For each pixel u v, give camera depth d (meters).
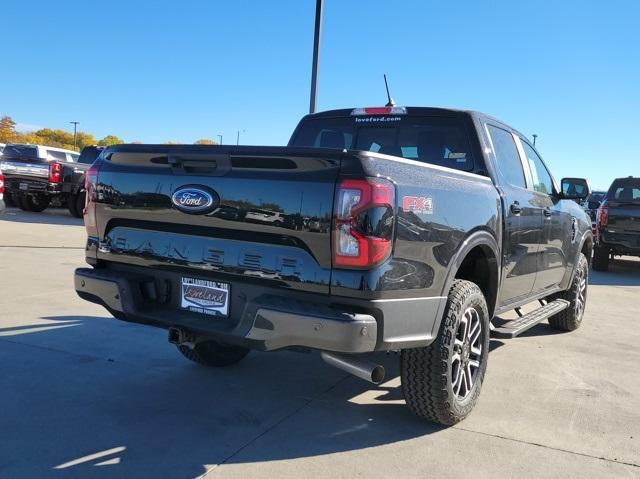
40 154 18.50
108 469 3.00
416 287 3.13
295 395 4.20
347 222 2.85
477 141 4.40
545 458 3.35
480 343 3.90
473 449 3.42
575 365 5.29
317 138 5.27
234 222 3.16
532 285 5.21
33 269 8.58
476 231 3.73
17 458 3.07
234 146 3.15
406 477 3.06
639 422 3.96
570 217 6.02
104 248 3.74
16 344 4.99
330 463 3.18
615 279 11.90
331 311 2.88
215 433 3.49
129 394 4.05
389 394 4.30
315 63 10.79
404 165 3.13
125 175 3.62
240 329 3.08
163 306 3.55
